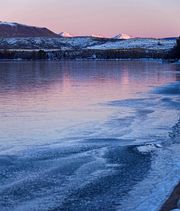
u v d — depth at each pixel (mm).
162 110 26359
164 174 12297
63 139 17891
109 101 32031
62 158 14617
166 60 145625
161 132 19156
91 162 14062
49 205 10461
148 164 13516
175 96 34812
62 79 60062
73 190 11406
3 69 96000
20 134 19000
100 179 12250
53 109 27484
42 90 41969
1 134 19000
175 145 16328
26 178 12414
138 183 11695
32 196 11031
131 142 17094
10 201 10711
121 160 14227
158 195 10492
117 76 66562
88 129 20172
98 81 55656
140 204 10117
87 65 124438
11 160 14367
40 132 19469
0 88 44156
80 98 34531
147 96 35250
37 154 15203
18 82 53719
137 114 24781
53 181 12148
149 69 91312
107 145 16578
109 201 10562
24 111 26531
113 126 20938
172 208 9359
